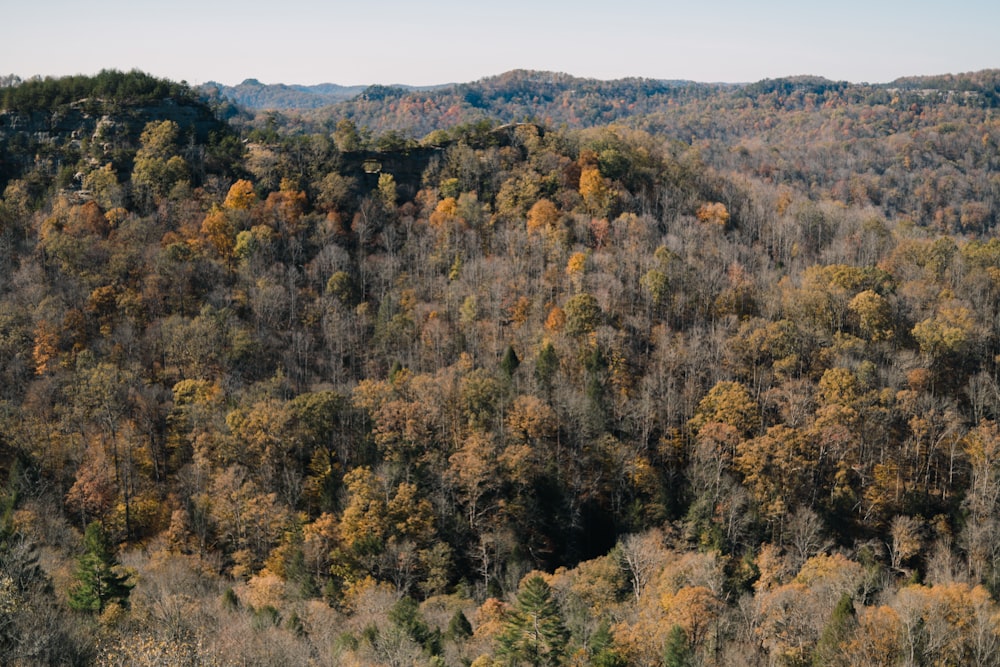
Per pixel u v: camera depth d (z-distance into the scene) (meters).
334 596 98.38
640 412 131.00
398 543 108.88
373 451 123.94
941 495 122.31
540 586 80.12
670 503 119.69
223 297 159.88
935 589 86.06
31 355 141.88
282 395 136.75
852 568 96.25
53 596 80.00
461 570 111.06
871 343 148.50
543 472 121.50
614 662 74.56
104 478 114.12
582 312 147.88
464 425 130.12
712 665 75.06
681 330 156.75
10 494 109.81
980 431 124.81
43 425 124.00
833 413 123.94
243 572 105.19
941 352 143.00
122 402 129.25
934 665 72.62
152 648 65.00
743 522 112.31
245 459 119.75
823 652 74.12
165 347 144.62
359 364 154.50
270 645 75.75
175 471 124.25
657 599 89.31
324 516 109.81
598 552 118.06
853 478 124.38
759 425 129.25
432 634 84.00
